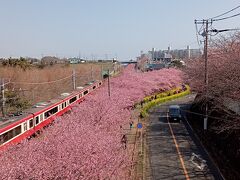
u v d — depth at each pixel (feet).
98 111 82.89
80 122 68.69
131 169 65.16
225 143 77.25
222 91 84.53
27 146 46.98
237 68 75.61
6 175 35.81
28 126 80.23
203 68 118.83
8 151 48.14
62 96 118.01
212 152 81.20
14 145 55.83
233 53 84.38
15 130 73.20
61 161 37.86
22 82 139.74
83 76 228.22
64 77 190.19
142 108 145.89
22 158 41.37
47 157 40.29
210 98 97.55
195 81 127.34
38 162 38.86
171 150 85.61
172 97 191.31
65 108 110.63
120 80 167.73
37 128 85.20
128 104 118.21
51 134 54.65
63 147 42.75
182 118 132.36
